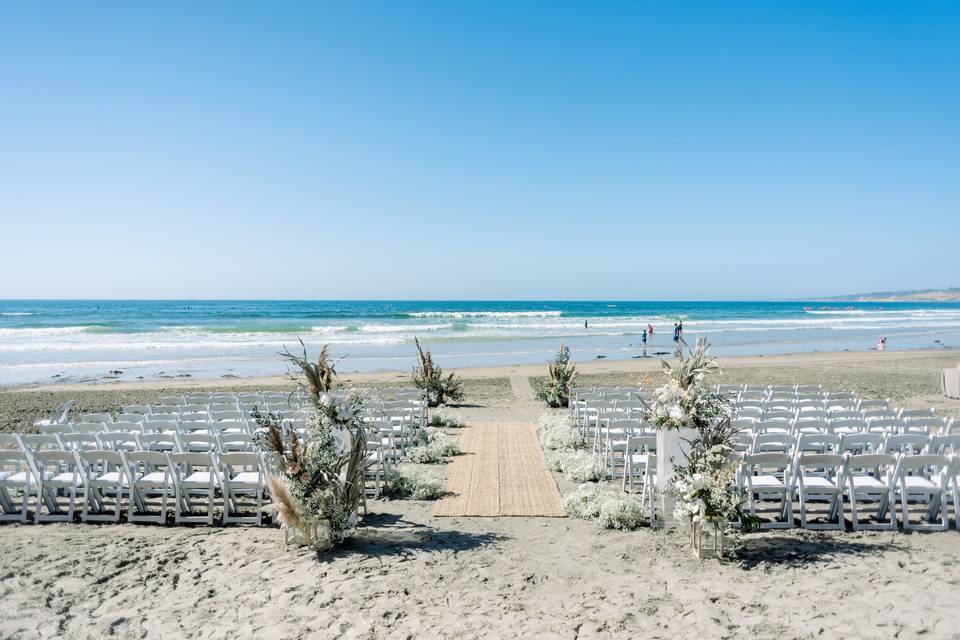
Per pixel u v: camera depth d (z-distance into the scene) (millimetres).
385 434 9055
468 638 4133
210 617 4508
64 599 4816
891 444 6598
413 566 5383
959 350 32906
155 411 10969
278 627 4340
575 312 90062
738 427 7766
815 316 80062
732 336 43656
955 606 4379
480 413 14398
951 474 6105
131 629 4344
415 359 27641
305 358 6129
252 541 6125
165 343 35250
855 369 23500
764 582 4895
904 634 4023
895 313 91875
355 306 116250
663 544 5836
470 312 80938
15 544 6078
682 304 157750
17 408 15703
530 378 21312
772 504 7117
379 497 7695
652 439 7246
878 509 6715
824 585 4801
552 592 4824
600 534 6195
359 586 4973
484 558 5559
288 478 5719
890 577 4922
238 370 24938
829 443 6871
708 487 5367
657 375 21375
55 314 73312
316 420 5918
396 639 4141
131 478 6781
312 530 5852
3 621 4445
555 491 7840
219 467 7035
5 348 33031
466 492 7816
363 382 19922
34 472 6785
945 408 14164
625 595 4734
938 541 5797
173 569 5406
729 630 4145
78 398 17266
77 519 6891
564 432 10859
